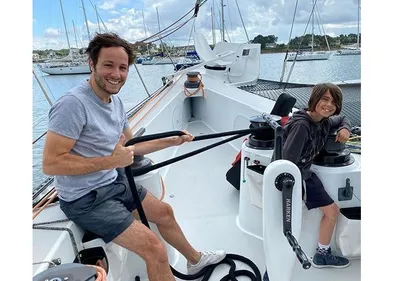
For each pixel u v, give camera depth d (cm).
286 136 152
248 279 160
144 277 164
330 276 160
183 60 627
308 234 167
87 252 133
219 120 402
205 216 225
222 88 431
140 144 167
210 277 164
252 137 189
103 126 139
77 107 128
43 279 91
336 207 158
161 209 159
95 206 136
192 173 296
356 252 162
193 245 193
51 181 173
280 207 118
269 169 116
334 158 162
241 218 208
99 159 129
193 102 471
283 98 223
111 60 133
